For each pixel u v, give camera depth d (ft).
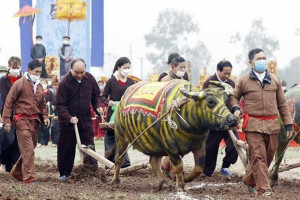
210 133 49.29
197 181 48.34
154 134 40.01
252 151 39.32
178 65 46.65
